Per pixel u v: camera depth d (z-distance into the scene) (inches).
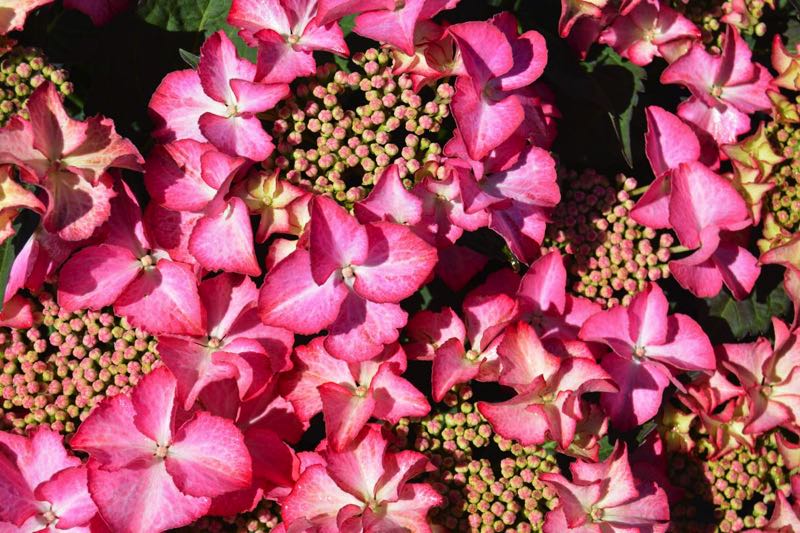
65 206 16.2
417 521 16.4
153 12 17.9
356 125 16.9
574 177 18.0
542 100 17.8
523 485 17.2
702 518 18.1
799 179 18.3
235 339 16.6
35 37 17.6
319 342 16.8
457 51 16.8
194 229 16.5
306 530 16.2
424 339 17.0
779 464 18.2
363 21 16.5
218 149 16.3
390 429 17.0
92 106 17.6
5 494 16.5
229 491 16.1
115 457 16.1
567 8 17.4
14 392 17.1
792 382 17.9
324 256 16.0
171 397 16.3
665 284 18.3
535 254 17.4
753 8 18.5
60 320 17.1
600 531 16.8
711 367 17.4
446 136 17.2
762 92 18.3
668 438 17.9
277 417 16.8
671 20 18.1
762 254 17.7
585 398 17.5
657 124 17.8
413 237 16.2
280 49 16.6
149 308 16.7
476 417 17.1
